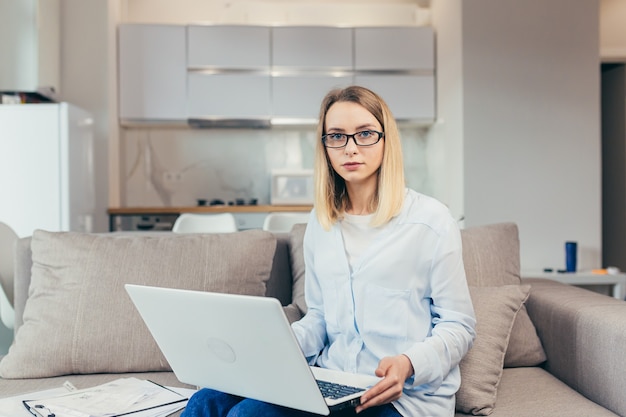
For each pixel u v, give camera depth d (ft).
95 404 5.00
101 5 17.28
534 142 14.99
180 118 18.34
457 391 5.38
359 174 5.20
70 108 14.25
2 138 14.02
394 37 18.62
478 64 15.02
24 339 6.33
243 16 19.60
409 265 5.14
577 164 15.05
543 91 14.99
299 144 19.77
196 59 18.37
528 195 14.99
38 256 6.72
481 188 14.97
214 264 6.56
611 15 17.54
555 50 15.01
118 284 6.43
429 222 5.17
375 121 5.21
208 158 19.61
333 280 5.42
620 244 19.21
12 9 15.29
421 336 5.15
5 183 14.02
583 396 5.80
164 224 17.37
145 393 5.30
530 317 6.99
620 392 5.18
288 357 4.09
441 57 17.67
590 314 5.77
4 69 15.24
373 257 5.21
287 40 18.54
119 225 17.35
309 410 4.26
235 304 4.11
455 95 15.81
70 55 17.22
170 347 4.91
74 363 6.25
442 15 17.52
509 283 6.99
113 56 17.83
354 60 18.61
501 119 14.99
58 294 6.45
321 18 19.70
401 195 5.22
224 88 18.43
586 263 15.03
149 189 19.45
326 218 5.45
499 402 5.48
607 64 19.57
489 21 15.05
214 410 4.77
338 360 5.35
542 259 14.99
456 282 5.11
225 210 17.47
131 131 19.39
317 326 5.61
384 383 4.42
